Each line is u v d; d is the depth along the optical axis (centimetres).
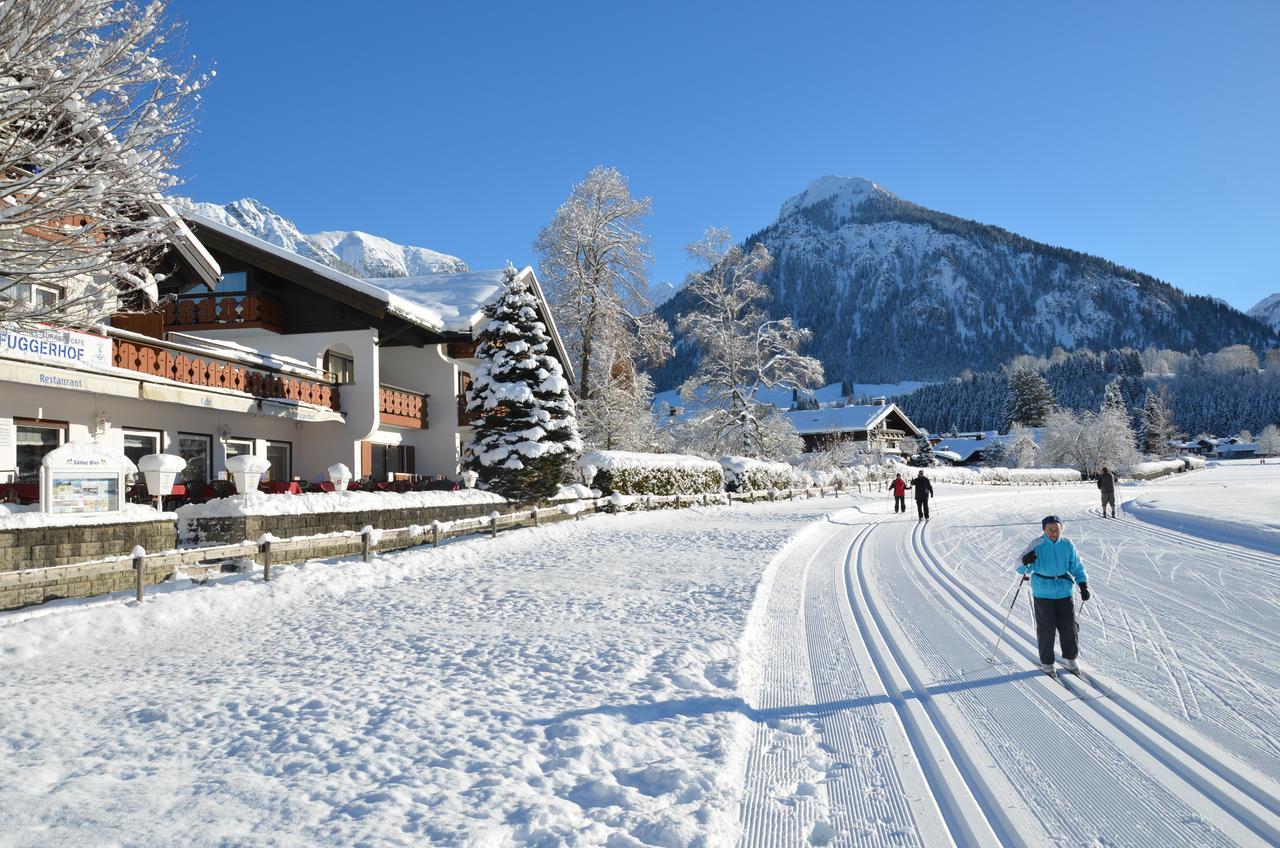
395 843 394
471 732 566
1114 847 400
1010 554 1766
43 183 684
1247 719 588
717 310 5000
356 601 1152
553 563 1547
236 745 544
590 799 461
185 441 2012
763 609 1078
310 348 2509
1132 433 8512
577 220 4203
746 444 4703
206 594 1053
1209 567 1440
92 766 506
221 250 2469
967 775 499
